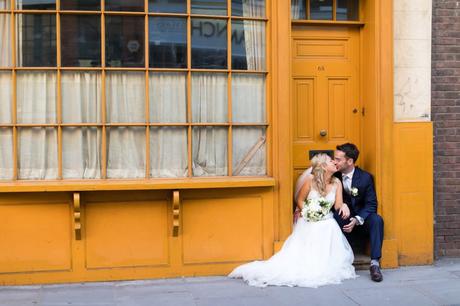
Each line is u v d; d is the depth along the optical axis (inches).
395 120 249.6
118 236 227.5
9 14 222.7
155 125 232.2
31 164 226.1
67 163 227.9
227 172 240.1
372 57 245.8
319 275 224.7
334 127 254.2
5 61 223.1
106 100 229.1
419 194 251.3
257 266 229.6
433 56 258.4
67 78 226.8
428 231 252.8
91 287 220.8
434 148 259.4
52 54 225.0
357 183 241.9
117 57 228.8
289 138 238.2
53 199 222.4
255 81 241.3
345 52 254.5
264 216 237.8
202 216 233.8
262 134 242.5
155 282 227.3
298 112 251.4
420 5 249.9
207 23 235.6
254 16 239.6
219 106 238.5
